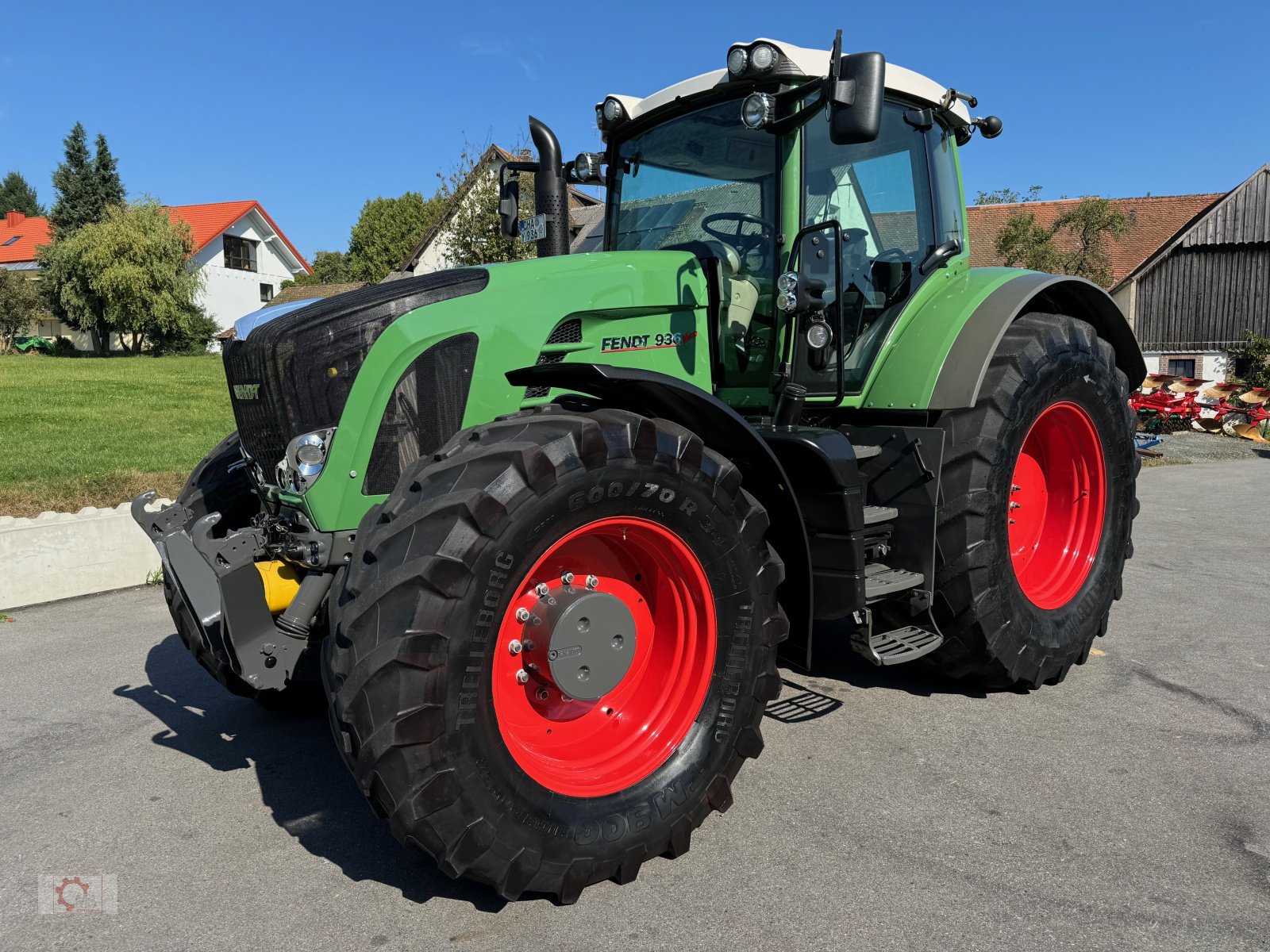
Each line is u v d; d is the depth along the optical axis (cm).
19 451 816
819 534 296
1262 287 2533
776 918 221
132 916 226
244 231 4300
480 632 211
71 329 3678
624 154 384
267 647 246
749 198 331
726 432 261
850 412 366
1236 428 1778
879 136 355
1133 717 344
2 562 511
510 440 226
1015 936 212
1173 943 209
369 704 204
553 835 222
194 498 333
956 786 288
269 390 262
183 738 340
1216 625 465
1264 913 220
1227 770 298
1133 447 412
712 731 254
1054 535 410
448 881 241
